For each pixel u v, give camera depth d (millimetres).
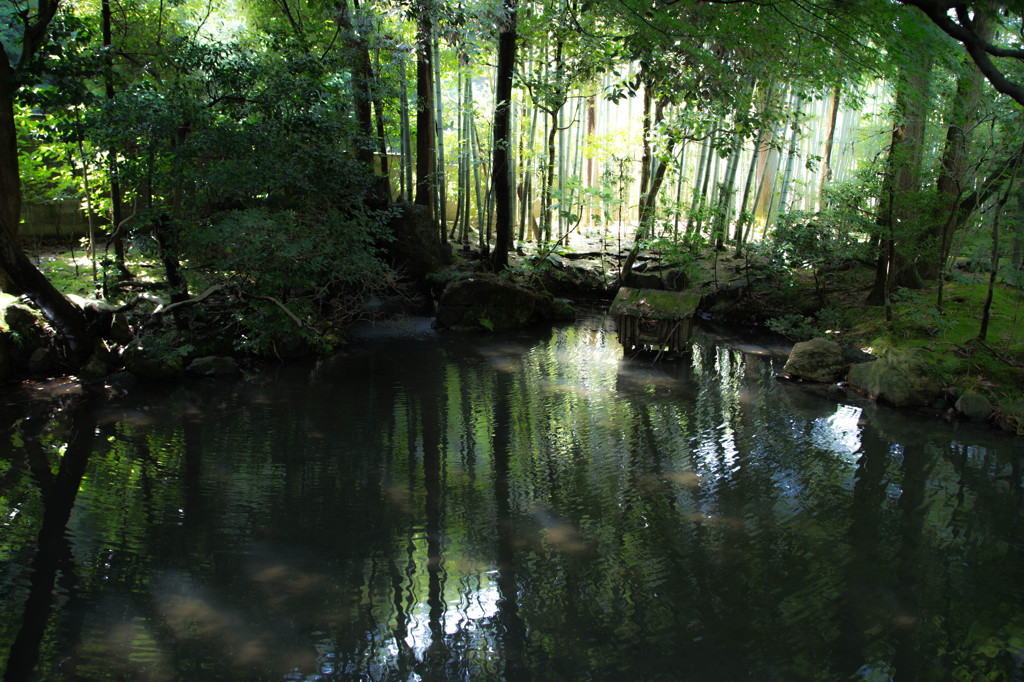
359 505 5555
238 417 7648
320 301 11578
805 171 17641
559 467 6379
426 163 14836
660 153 13508
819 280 13859
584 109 20031
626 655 3764
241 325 10164
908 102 5750
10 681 3463
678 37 7898
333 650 3781
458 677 3582
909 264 11625
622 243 17672
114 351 9195
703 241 13336
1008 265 10086
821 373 9406
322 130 9570
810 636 3936
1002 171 9297
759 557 4801
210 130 8844
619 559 4762
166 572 4516
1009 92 3420
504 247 14203
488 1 10703
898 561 4758
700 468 6379
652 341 10883
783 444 7004
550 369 9945
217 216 9508
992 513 5484
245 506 5508
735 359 10664
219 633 3902
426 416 7789
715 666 3678
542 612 4156
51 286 8469
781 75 8109
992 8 3539
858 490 5914
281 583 4418
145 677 3518
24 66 7816
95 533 5008
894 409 8211
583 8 9836
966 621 4082
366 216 11719
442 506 5555
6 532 4992
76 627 3920
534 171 16438
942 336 9688
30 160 11344
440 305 12680
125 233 12273
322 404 8156
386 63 14000
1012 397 7871
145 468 6219
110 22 9891
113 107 8141
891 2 3891
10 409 7594
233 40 11102
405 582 4449
